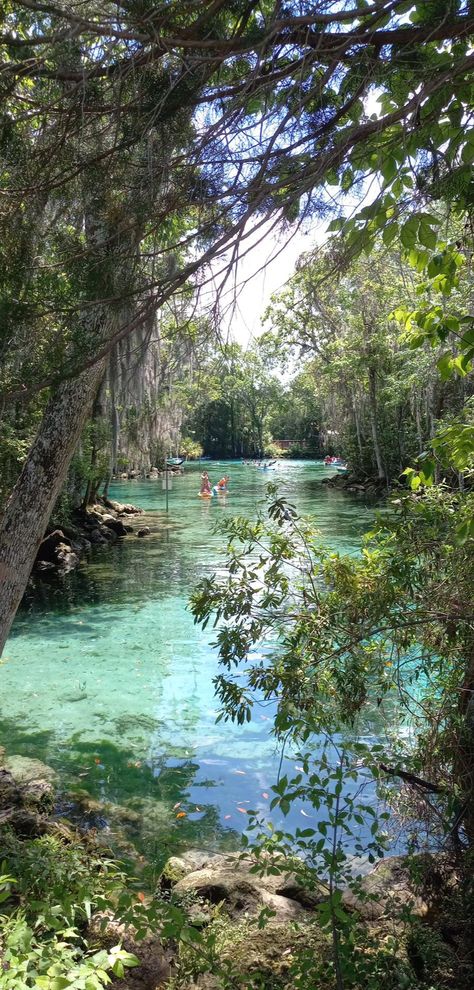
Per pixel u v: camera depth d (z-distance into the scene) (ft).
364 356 91.61
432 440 11.21
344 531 62.85
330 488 117.80
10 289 9.07
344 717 13.12
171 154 8.66
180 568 53.01
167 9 7.20
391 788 13.89
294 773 19.99
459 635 12.29
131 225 8.84
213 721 24.43
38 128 9.02
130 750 22.00
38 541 17.07
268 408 199.93
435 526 12.17
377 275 13.71
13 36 8.01
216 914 12.65
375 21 7.26
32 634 35.86
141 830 17.04
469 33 7.66
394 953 10.21
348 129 8.09
